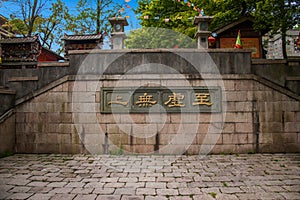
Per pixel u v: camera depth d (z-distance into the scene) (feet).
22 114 27.40
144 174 19.27
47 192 15.39
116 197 14.64
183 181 17.51
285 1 34.83
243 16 40.86
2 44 33.63
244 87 26.84
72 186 16.52
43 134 27.07
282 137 26.50
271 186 16.29
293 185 16.44
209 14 47.14
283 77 28.19
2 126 25.58
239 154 26.12
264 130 26.53
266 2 34.60
